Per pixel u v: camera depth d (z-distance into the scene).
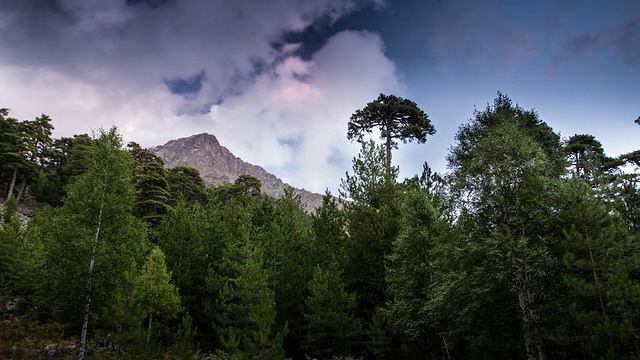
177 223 25.09
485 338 15.61
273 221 26.58
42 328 20.81
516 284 14.06
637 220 16.20
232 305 19.89
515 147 15.82
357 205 24.41
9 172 48.59
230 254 22.75
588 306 12.93
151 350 16.05
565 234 12.77
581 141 29.98
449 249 16.50
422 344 19.47
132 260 17.69
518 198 15.16
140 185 45.12
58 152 55.53
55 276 15.30
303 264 23.95
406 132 33.22
